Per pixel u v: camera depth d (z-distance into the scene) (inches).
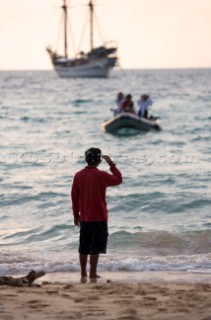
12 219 1445.6
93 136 3361.2
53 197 1680.6
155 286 762.8
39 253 1119.0
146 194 1689.2
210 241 1194.6
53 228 1339.8
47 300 651.5
